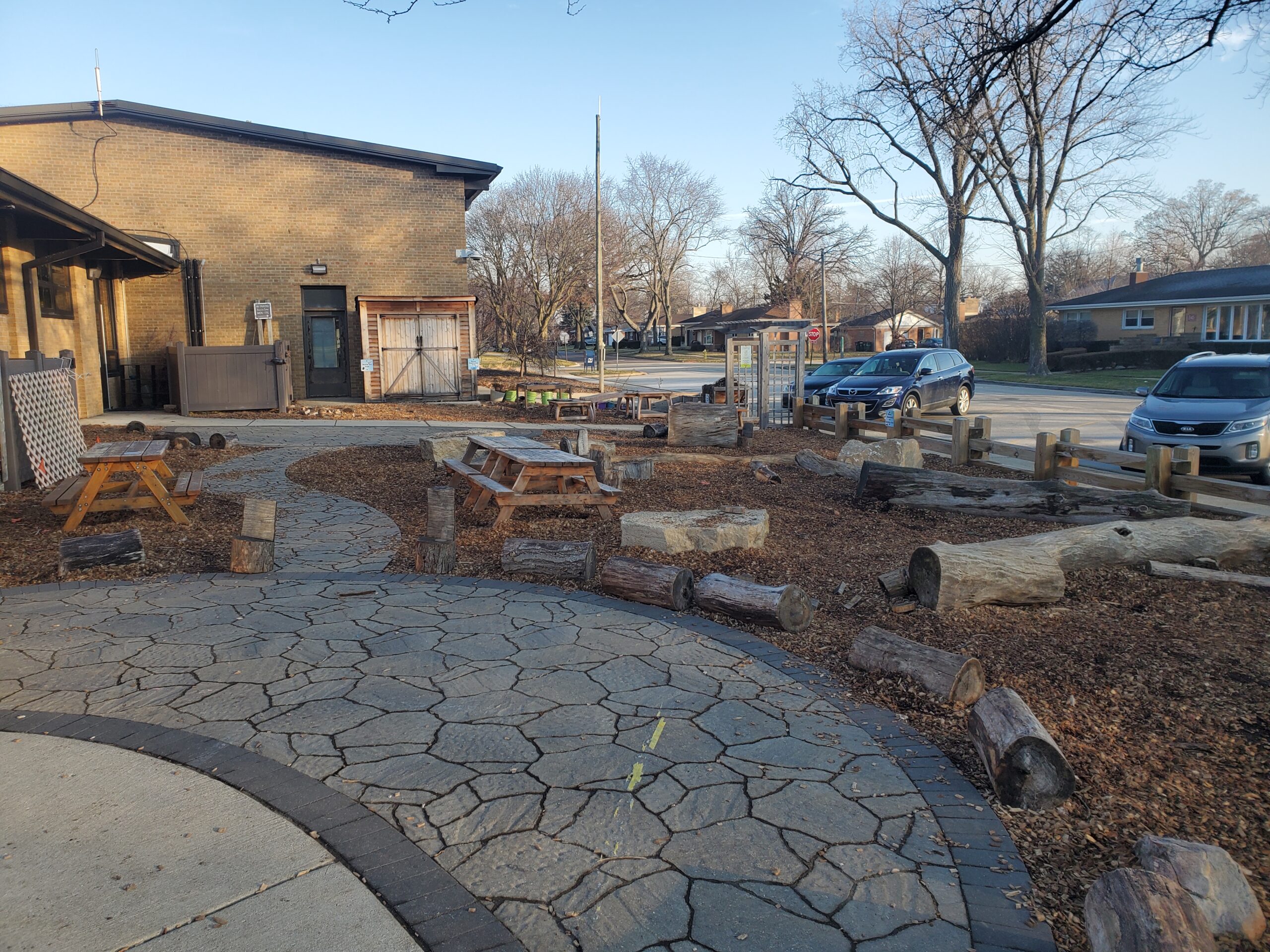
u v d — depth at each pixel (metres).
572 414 20.70
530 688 4.70
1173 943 2.43
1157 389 14.00
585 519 8.87
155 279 21.09
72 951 2.58
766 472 11.48
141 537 7.07
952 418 13.27
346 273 22.33
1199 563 7.32
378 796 3.55
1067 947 2.80
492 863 3.12
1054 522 9.20
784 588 5.75
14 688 4.53
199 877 2.97
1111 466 14.31
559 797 3.59
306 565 7.14
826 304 83.50
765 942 2.76
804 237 76.19
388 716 4.29
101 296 19.30
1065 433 11.11
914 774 3.91
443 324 22.77
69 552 6.59
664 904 2.93
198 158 21.19
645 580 6.23
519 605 6.16
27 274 14.48
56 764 3.73
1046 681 4.89
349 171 22.12
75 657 4.96
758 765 3.93
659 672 5.00
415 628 5.60
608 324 107.94
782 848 3.29
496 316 48.16
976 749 4.00
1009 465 14.02
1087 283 86.06
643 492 10.27
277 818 3.36
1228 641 5.58
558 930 2.78
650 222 84.44
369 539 8.08
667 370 52.69
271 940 2.67
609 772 3.80
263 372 19.03
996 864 3.24
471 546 7.77
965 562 6.05
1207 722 4.44
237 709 4.33
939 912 2.95
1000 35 6.36
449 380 22.97
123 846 3.14
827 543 8.17
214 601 6.06
